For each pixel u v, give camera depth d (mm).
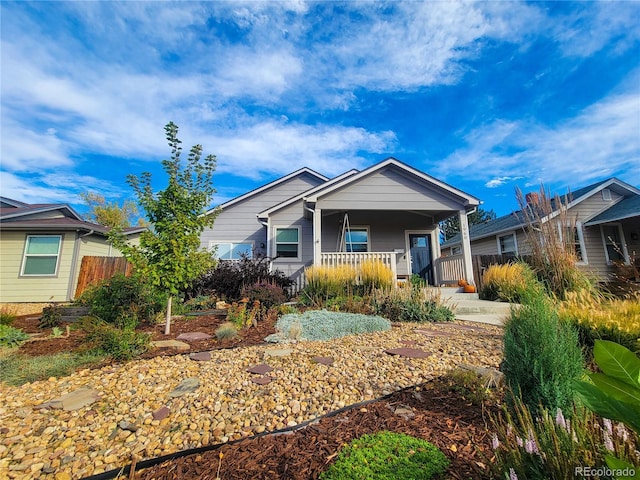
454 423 2246
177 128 5512
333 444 2072
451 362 3518
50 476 1953
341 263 9227
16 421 2553
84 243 11016
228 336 4809
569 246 6879
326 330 4922
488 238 15688
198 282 8250
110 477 1906
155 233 5398
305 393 2865
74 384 3201
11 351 4332
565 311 3830
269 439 2188
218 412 2607
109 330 4211
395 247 11891
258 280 8094
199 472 1882
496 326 5480
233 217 12617
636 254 12172
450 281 10609
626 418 962
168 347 4332
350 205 9422
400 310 6223
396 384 3002
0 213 11078
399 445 1900
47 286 10180
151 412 2646
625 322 3428
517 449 1501
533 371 2061
